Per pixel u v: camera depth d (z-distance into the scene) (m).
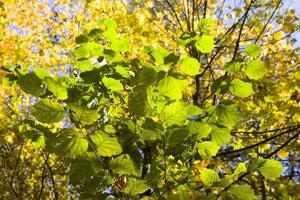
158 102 2.36
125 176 2.55
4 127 5.79
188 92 7.00
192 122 2.58
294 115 6.09
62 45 7.55
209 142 2.68
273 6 6.77
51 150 2.33
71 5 7.80
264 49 7.02
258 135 6.36
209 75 7.51
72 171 2.28
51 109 2.12
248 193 2.56
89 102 2.92
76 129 2.14
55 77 2.94
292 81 6.15
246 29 7.16
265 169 2.52
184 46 2.88
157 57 2.79
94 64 3.02
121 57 2.95
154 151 2.90
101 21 2.97
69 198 7.17
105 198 2.58
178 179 2.83
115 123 3.03
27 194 7.04
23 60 6.82
